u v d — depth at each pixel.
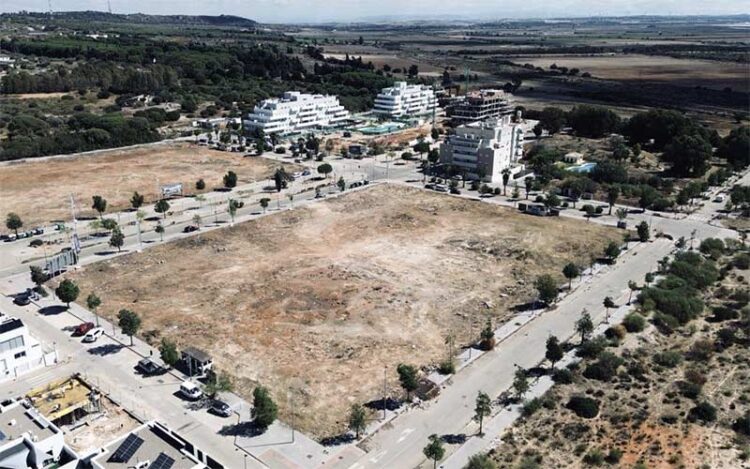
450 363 87.88
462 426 76.12
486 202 171.75
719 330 99.00
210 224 152.25
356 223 153.62
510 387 84.12
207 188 183.62
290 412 79.12
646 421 76.00
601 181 189.12
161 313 105.31
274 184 188.88
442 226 151.50
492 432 74.69
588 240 141.50
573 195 171.88
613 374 86.06
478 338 98.06
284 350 94.06
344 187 183.62
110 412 78.50
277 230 148.12
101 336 97.31
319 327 101.12
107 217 157.00
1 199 170.38
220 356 92.06
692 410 77.94
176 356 86.06
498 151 193.00
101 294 112.69
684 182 191.38
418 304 109.44
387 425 76.56
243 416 78.19
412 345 95.94
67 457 64.56
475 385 85.00
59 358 90.81
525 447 71.62
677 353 90.88
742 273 122.81
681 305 103.12
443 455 70.00
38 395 79.12
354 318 104.12
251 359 91.50
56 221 153.25
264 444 72.81
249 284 117.19
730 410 78.25
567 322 102.75
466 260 129.88
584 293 113.75
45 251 134.38
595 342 92.31
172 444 62.94
